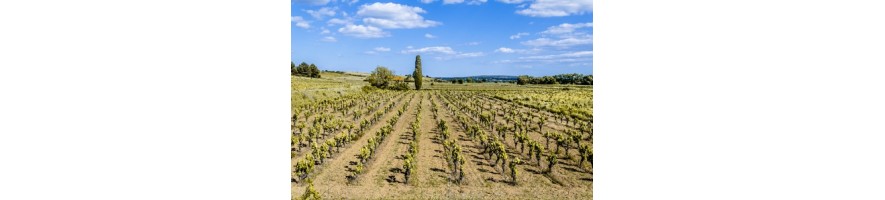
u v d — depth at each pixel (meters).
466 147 22.14
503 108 38.66
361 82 62.56
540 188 15.75
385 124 29.39
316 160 18.91
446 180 16.38
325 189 15.16
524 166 18.66
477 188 15.62
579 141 23.27
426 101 46.88
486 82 68.50
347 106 39.06
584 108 38.47
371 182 15.98
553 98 47.56
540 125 28.53
